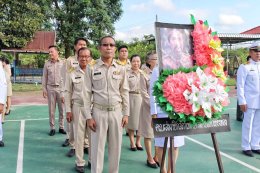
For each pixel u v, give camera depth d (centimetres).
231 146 656
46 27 2792
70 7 2778
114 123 410
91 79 410
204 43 354
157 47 344
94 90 410
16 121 924
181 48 356
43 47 2344
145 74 532
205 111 324
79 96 504
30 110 1137
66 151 616
